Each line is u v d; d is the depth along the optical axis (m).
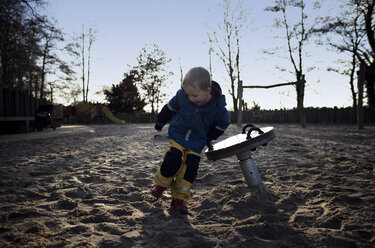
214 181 3.52
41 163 4.85
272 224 2.06
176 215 2.33
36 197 2.88
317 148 6.45
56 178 3.70
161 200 2.77
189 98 2.25
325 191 2.81
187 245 1.80
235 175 3.80
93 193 2.97
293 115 27.89
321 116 26.56
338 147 6.61
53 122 16.80
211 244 1.82
